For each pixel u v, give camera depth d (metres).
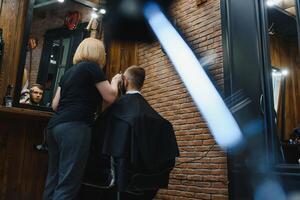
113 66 3.88
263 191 2.75
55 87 2.98
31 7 2.90
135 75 1.94
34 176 2.72
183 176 3.52
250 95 3.07
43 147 2.69
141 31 3.90
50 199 1.68
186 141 3.59
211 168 3.25
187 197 3.42
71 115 1.63
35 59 2.88
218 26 3.51
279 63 4.17
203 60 3.61
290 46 4.36
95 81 1.71
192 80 3.68
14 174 2.60
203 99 3.50
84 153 1.60
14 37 2.79
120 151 1.56
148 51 4.31
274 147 2.82
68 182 1.54
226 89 3.25
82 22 3.33
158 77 4.14
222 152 3.17
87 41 1.87
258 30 3.12
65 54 3.11
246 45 3.21
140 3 3.76
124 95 1.83
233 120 3.14
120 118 1.66
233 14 3.39
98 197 1.91
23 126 2.71
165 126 1.79
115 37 3.85
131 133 1.61
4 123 2.60
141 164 1.62
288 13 4.08
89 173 1.74
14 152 2.62
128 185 1.57
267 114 2.90
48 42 3.00
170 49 4.02
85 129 1.63
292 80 4.23
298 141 3.54
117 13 3.66
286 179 2.62
